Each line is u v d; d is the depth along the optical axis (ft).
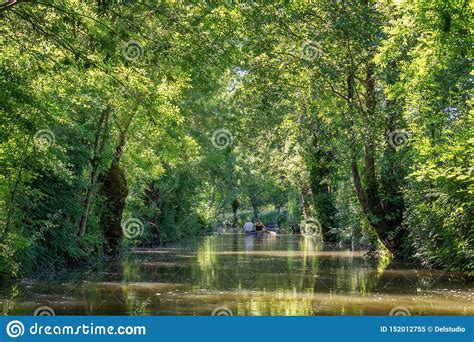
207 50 54.24
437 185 68.85
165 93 61.72
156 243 136.05
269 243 139.54
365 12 75.66
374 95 82.99
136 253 106.01
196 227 188.96
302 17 77.61
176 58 55.11
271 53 81.46
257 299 49.49
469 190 60.08
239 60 81.20
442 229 69.77
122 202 100.94
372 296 51.03
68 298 50.37
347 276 65.51
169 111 63.46
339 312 43.60
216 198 228.43
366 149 83.66
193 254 102.94
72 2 51.06
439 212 68.23
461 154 60.90
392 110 79.41
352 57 77.97
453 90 66.95
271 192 270.05
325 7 76.69
